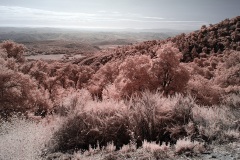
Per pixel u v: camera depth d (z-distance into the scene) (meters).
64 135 4.99
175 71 16.30
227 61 27.41
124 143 4.95
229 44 63.66
